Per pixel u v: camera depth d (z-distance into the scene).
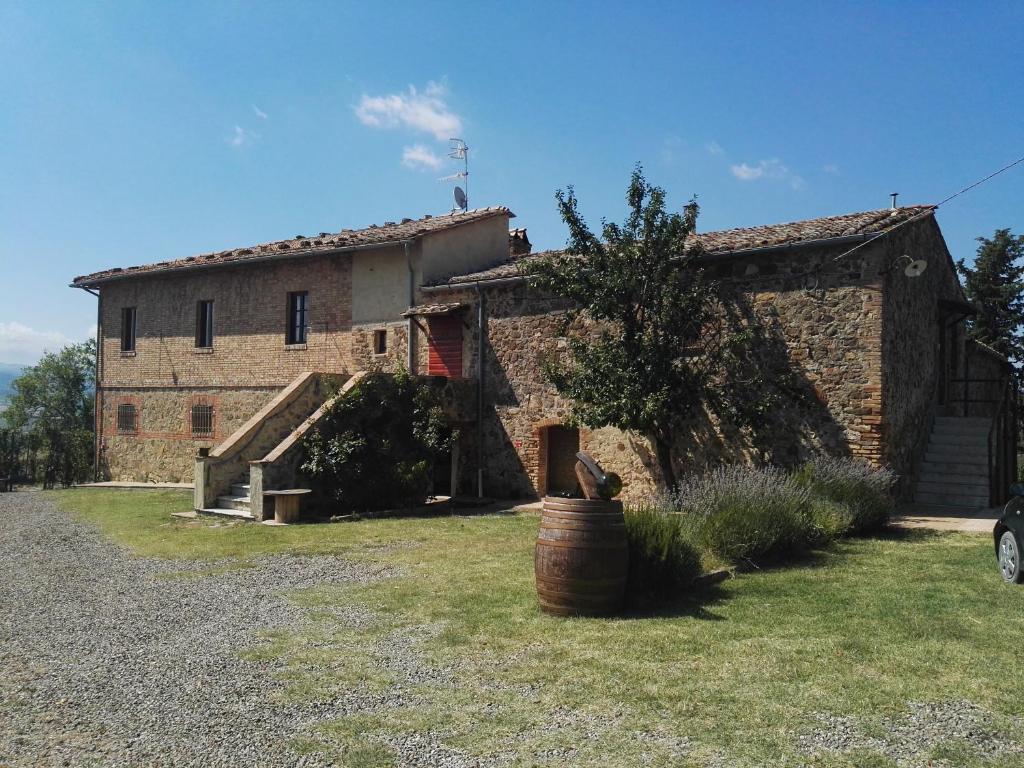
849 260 11.94
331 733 4.19
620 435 14.36
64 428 28.47
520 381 15.64
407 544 10.28
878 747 3.94
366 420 14.12
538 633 6.02
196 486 13.80
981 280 30.95
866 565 8.43
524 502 15.08
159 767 3.80
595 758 3.87
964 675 4.95
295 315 18.69
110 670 5.27
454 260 17.56
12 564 9.32
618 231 12.81
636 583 6.98
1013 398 17.05
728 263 13.06
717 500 9.12
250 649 5.72
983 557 8.76
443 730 4.22
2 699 4.72
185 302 20.25
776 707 4.46
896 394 12.36
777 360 12.52
